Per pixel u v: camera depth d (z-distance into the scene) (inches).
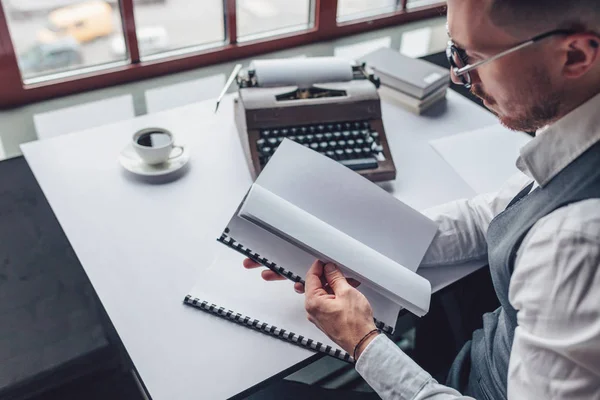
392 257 39.6
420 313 35.7
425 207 46.9
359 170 48.7
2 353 54.2
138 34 90.8
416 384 31.7
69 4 95.5
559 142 28.7
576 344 25.5
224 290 38.5
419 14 118.9
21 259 63.0
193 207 45.7
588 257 25.1
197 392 32.7
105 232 42.8
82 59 91.2
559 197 28.1
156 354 34.6
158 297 38.0
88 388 56.8
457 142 55.1
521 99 28.6
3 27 77.2
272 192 39.4
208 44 99.0
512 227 30.8
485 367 37.8
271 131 50.6
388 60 63.3
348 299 33.4
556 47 25.8
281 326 36.4
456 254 41.9
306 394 42.9
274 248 36.5
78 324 57.3
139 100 87.8
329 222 39.5
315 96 53.3
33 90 84.7
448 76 61.6
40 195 71.2
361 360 32.5
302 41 106.0
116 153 51.5
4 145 77.5
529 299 27.4
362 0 117.4
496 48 27.3
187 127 55.4
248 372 34.0
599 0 23.9
